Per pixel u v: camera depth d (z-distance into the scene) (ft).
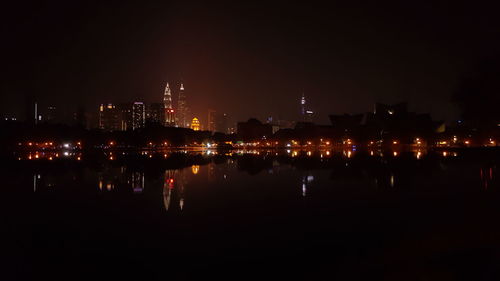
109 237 70.90
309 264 55.26
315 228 73.72
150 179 154.81
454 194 106.11
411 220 77.10
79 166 223.71
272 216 84.99
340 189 121.70
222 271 54.13
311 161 253.03
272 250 61.82
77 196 115.14
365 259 56.34
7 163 244.83
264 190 121.70
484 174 152.05
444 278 48.62
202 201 104.06
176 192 119.75
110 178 159.43
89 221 83.15
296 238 67.51
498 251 54.85
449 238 62.85
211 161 266.16
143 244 66.39
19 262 58.95
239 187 129.18
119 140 589.32
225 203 100.94
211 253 61.16
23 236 72.13
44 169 204.03
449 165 196.03
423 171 168.86
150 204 100.89
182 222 80.94
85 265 57.41
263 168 202.59
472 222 72.13
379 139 547.49
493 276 48.14
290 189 123.24
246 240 67.21
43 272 54.70
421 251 57.82
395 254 57.41
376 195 109.19
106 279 52.65
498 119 227.61
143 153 417.28
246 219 82.43
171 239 68.95
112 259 59.82
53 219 85.46
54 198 111.96
